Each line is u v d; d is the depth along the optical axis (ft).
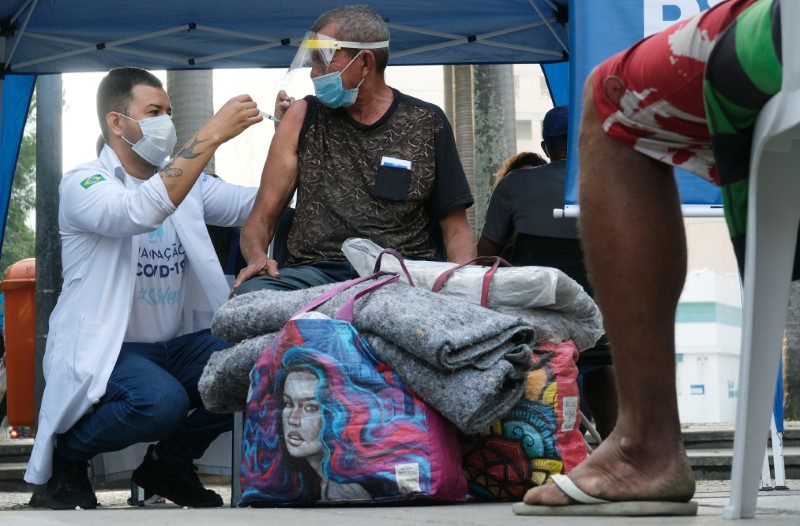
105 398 11.48
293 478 8.16
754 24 4.91
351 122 12.21
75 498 11.75
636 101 5.63
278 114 12.55
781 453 14.88
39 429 11.58
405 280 9.64
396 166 12.03
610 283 5.86
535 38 18.85
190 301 12.85
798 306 37.47
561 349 9.11
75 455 11.63
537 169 14.57
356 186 12.04
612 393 14.49
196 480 12.68
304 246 12.02
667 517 5.75
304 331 8.28
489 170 28.91
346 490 8.04
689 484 5.92
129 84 12.73
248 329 9.37
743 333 5.27
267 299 9.45
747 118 5.15
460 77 35.06
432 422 8.14
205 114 26.66
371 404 8.11
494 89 28.94
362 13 12.19
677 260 5.86
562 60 19.06
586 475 6.02
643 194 5.83
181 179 11.59
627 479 5.94
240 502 8.48
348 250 10.45
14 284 17.19
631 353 5.88
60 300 12.07
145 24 18.26
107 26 18.24
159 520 6.65
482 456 8.91
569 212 11.41
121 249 11.93
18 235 100.07
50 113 18.89
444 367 7.81
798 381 37.27
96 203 11.64
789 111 4.79
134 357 11.78
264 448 8.34
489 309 8.98
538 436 8.80
